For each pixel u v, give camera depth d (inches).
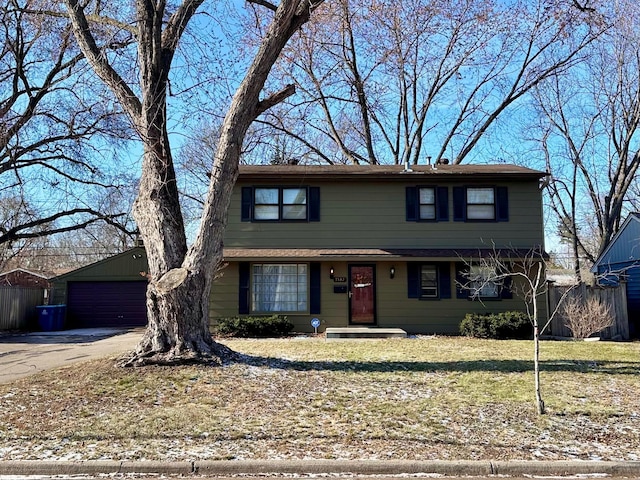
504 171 668.1
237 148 374.6
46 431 230.5
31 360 459.8
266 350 467.8
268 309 657.0
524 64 986.7
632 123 994.1
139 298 912.9
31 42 615.5
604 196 1079.0
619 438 228.2
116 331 801.6
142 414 253.9
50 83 662.5
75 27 385.1
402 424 242.4
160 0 394.3
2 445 214.5
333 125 1081.4
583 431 237.0
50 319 832.9
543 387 315.6
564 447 216.5
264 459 199.6
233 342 545.0
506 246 654.5
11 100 624.7
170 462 196.2
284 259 634.2
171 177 382.0
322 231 659.4
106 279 911.0
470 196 667.4
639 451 212.8
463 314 649.6
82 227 852.0
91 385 303.7
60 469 194.2
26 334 753.6
